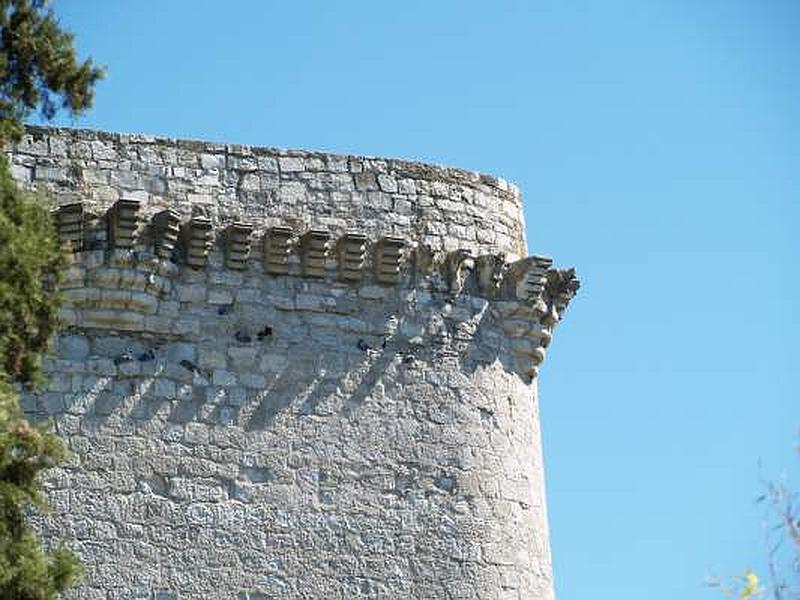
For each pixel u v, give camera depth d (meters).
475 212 49.00
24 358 40.81
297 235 47.44
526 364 48.78
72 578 40.41
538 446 48.97
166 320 46.12
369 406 46.81
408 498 46.44
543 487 48.88
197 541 44.94
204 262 46.69
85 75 44.25
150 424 45.41
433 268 48.16
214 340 46.34
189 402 45.81
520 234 49.88
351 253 47.34
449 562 46.25
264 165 47.91
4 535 39.00
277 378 46.44
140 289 45.94
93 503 44.59
